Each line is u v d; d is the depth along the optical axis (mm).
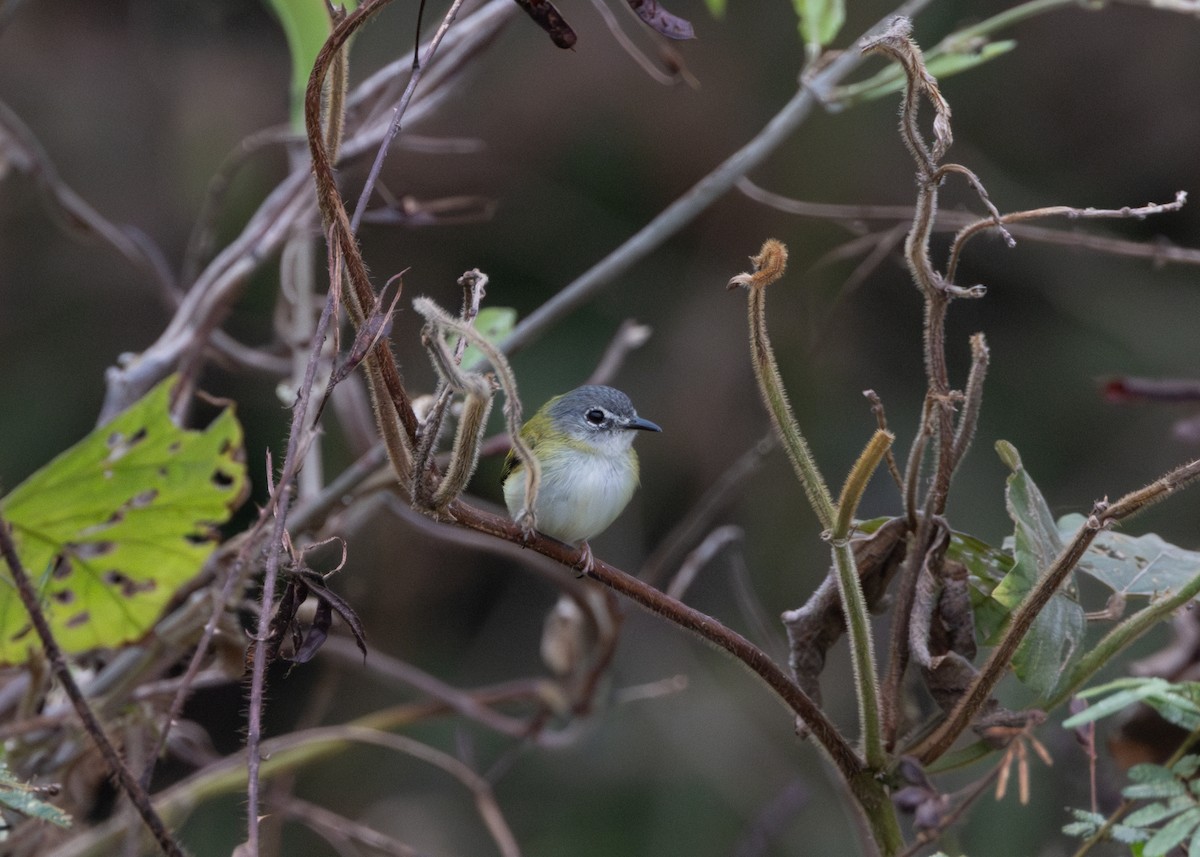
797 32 16453
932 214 4113
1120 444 14898
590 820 13219
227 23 15867
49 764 6520
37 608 3855
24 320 14945
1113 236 15734
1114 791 5840
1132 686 4395
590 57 16188
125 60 15672
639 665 13758
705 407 15594
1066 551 4039
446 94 7434
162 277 8203
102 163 15320
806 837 12188
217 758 7887
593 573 4188
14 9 7938
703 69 16406
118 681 6781
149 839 6570
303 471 7461
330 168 3855
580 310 15914
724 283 16047
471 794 13398
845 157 15906
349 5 4633
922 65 3979
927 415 4352
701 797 13141
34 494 5730
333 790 13102
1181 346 15281
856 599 4188
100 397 14977
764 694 13797
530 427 7789
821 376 15391
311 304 7699
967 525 14312
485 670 14523
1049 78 16688
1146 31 16391
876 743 4371
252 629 6043
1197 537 13773
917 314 15953
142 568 6297
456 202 7285
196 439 5855
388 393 3885
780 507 14938
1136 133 16594
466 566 14680
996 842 8773
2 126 7730
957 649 4535
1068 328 15711
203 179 15242
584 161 16453
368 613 13422
